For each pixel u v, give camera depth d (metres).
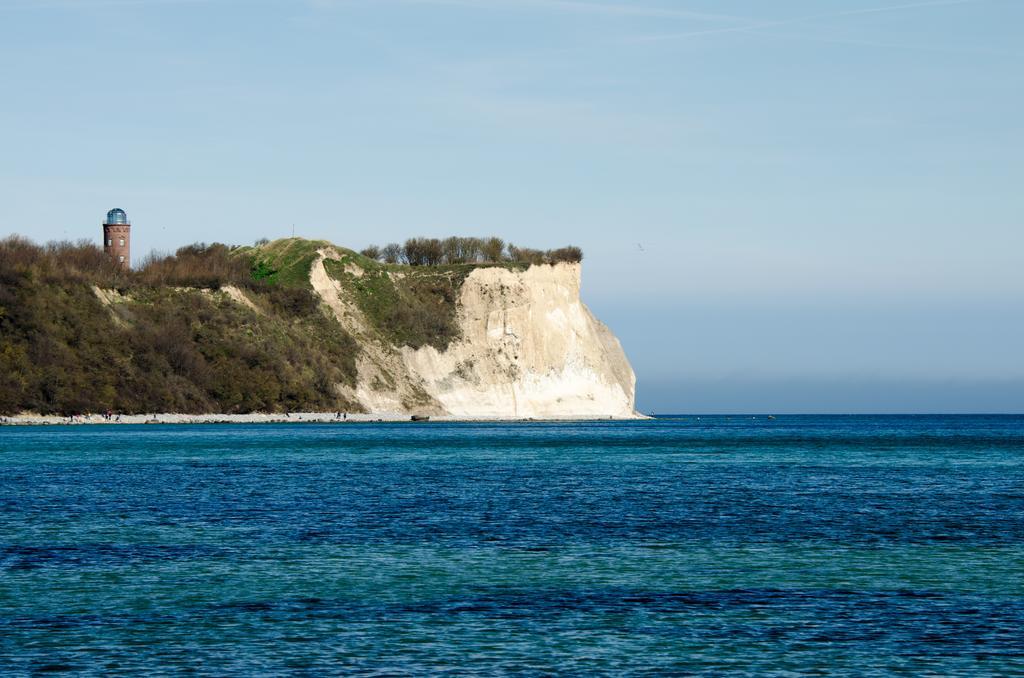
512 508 59.94
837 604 34.31
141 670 26.95
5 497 64.06
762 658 28.12
